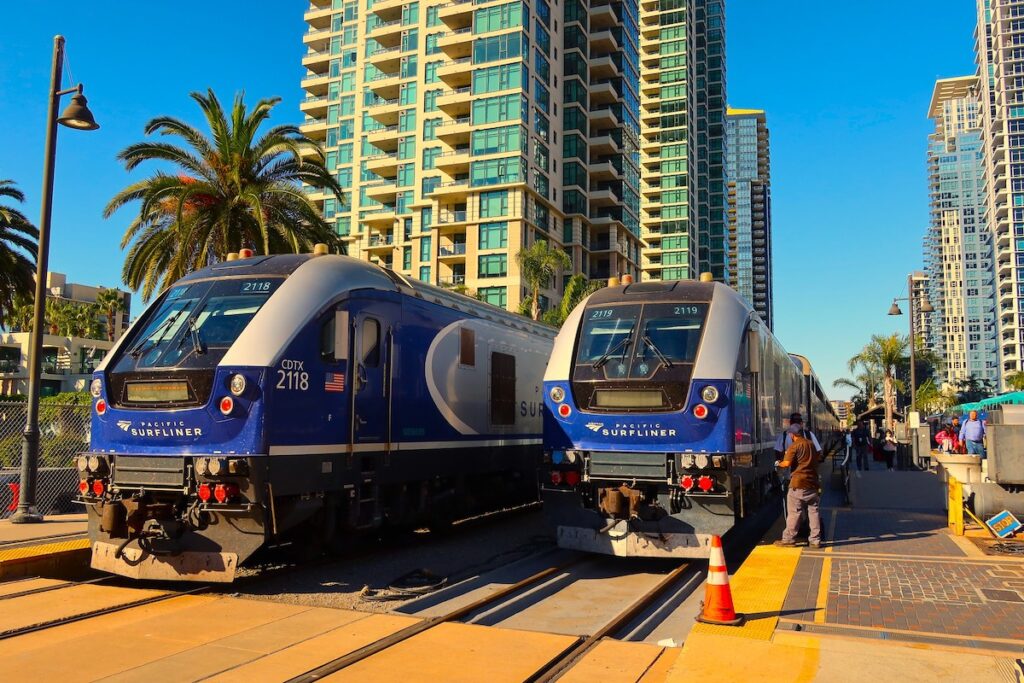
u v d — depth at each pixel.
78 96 12.31
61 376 62.12
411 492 11.26
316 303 9.02
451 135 63.75
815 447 10.27
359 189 74.62
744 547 11.88
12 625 6.86
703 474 9.07
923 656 5.48
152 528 8.19
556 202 68.31
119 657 5.99
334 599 8.11
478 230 61.47
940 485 18.30
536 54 64.50
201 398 8.13
